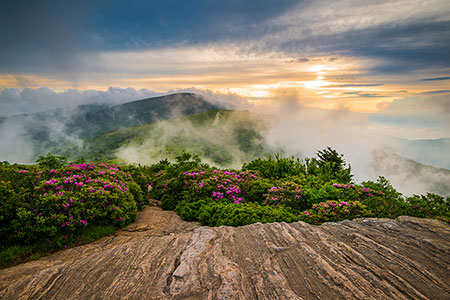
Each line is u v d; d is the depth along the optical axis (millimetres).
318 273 3621
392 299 3021
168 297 3268
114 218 7297
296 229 5309
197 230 5633
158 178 14695
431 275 3445
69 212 6363
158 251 4570
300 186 8938
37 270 4676
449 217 6559
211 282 3502
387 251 4125
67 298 3367
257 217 6789
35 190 6473
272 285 3389
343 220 6227
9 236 5703
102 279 3732
